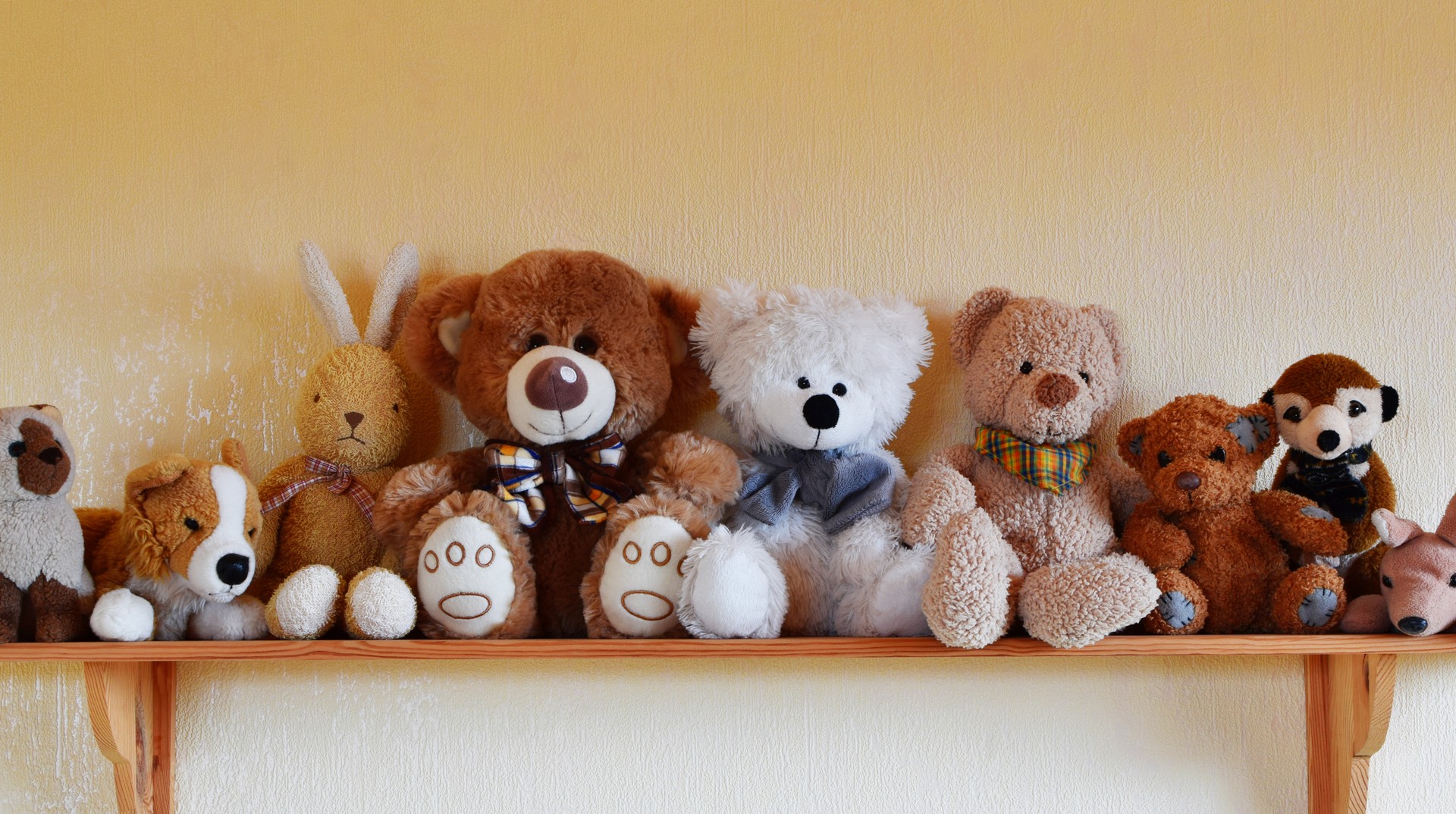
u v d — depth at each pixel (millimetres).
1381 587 829
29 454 790
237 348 1018
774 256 1017
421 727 977
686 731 975
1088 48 1030
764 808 969
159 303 1023
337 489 917
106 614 802
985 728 974
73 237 1035
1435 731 964
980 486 919
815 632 887
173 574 834
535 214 1027
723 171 1026
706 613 797
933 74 1031
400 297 976
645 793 971
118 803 924
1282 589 824
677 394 971
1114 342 941
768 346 888
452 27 1051
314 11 1054
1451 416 983
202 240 1032
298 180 1037
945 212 1017
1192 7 1033
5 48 1052
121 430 1007
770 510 892
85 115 1051
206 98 1050
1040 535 892
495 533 838
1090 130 1021
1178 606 820
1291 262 1003
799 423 874
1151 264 1006
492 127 1038
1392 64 1021
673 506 844
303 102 1047
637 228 1022
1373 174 1010
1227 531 860
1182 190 1012
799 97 1032
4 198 1040
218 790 970
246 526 841
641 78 1040
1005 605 789
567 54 1044
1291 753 967
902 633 838
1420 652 820
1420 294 996
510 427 883
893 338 923
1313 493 875
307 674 983
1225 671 977
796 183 1022
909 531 875
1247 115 1019
